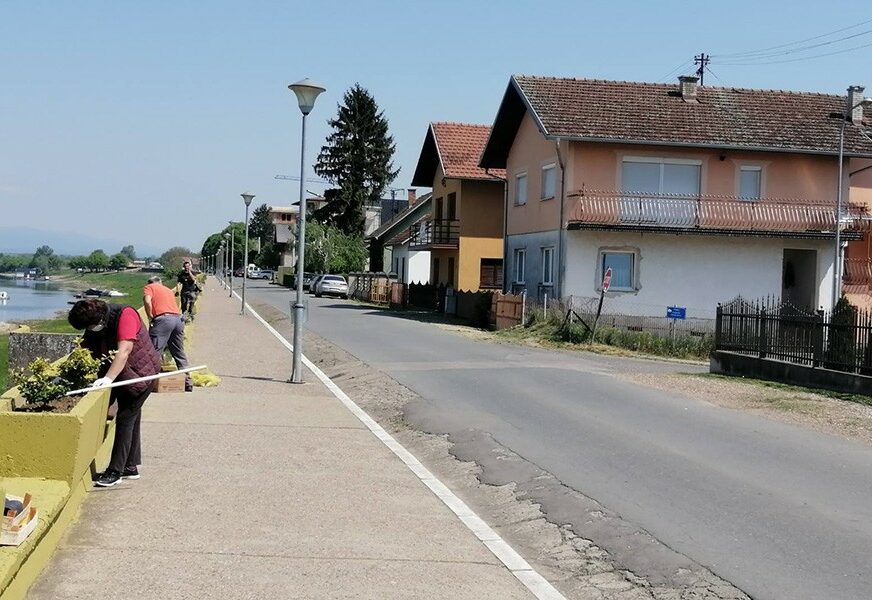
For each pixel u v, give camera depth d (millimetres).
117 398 7785
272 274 110312
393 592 5625
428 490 8359
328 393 14633
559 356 22125
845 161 31609
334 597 5453
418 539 6809
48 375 7332
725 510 7809
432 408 13289
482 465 9820
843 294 30688
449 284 44781
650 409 13188
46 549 5668
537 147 32719
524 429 11594
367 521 7211
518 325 29125
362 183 81812
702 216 29828
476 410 13078
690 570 6336
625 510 7820
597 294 29828
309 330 28094
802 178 31203
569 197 29734
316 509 7465
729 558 6566
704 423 12055
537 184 32688
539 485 8781
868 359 14930
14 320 49375
